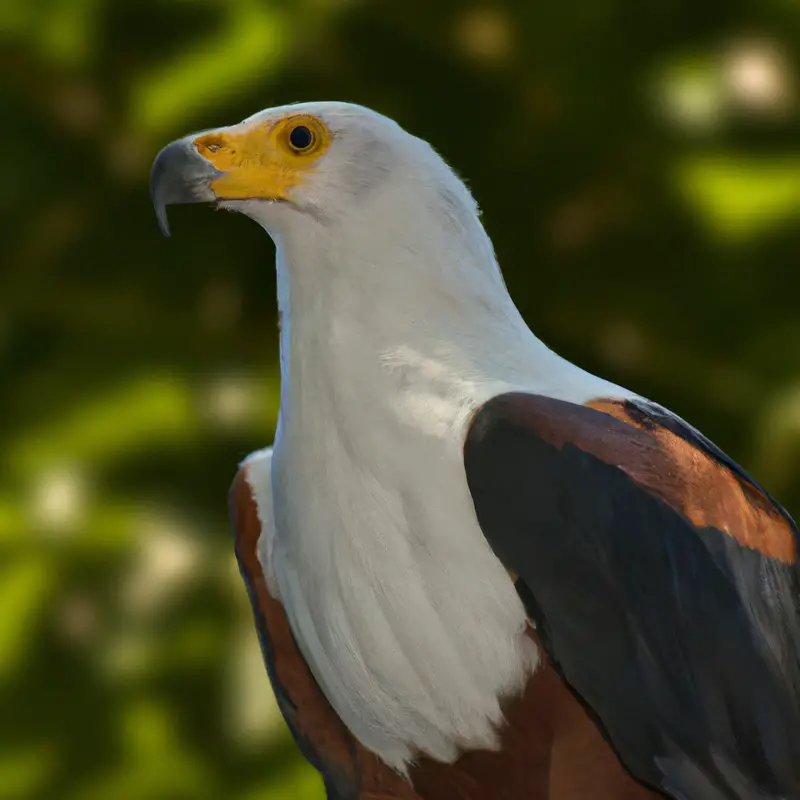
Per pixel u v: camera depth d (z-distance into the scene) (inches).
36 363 474.6
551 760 258.4
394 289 264.2
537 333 470.9
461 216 270.2
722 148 453.1
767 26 468.8
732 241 438.6
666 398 466.3
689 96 449.1
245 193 273.6
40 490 431.8
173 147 279.0
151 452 438.6
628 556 251.1
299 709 287.4
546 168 465.7
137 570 424.8
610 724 253.8
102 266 485.1
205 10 467.2
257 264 478.0
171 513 434.9
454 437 254.2
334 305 265.3
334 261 267.3
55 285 479.5
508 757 260.2
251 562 286.5
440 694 257.4
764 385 455.2
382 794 278.4
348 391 259.6
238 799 427.8
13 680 433.1
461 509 252.2
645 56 463.2
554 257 469.7
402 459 254.7
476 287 266.8
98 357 468.4
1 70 472.7
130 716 435.2
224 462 442.3
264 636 287.0
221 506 440.8
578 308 471.2
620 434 256.5
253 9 443.5
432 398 257.1
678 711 253.9
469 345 262.1
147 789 430.6
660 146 456.4
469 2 461.1
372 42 468.8
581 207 468.1
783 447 441.7
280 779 429.1
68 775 439.8
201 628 430.6
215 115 447.8
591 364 470.9
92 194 482.6
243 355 468.1
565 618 251.1
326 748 286.2
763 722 256.4
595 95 458.3
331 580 260.2
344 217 268.5
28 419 453.1
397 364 259.4
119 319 474.0
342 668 263.9
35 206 485.4
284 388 269.4
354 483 257.1
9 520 428.8
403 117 466.6
